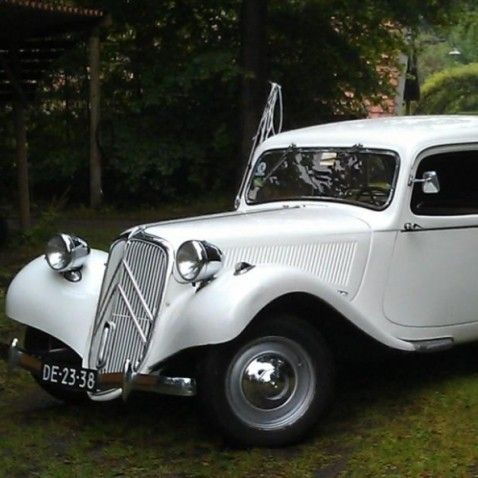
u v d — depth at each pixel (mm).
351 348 6062
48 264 6418
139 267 5770
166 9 17344
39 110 17172
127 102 17516
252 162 7266
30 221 13680
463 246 6555
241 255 5887
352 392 6648
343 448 5656
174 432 6000
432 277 6445
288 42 17516
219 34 17469
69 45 12891
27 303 6301
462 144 6570
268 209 6734
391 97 19266
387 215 6312
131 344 5711
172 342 5484
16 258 11617
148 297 5676
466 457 5387
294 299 5617
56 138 17297
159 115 17266
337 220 6297
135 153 16688
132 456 5641
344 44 17484
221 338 5293
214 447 5707
